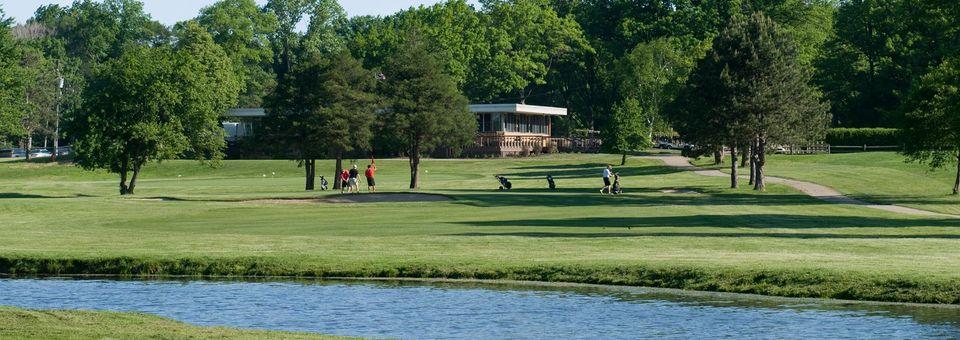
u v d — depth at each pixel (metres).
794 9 144.62
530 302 27.36
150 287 30.58
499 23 166.25
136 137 80.12
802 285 28.00
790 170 97.81
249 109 137.38
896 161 103.06
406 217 53.09
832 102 145.00
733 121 81.31
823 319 24.64
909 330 23.36
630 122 118.31
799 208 62.25
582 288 29.45
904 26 137.50
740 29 84.50
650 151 142.88
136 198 70.12
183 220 52.66
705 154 88.00
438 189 86.19
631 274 30.23
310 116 87.75
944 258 31.97
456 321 25.00
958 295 26.36
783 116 81.06
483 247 36.75
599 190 82.88
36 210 59.41
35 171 123.81
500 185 91.94
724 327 23.92
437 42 156.00
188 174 119.50
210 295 29.02
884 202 70.56
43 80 146.38
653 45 146.75
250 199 68.19
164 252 35.50
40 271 33.75
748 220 50.44
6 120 85.62
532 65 160.75
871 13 138.62
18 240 40.31
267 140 91.00
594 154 137.62
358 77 90.50
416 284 30.59
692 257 32.75
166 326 21.50
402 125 87.00
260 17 167.75
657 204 65.12
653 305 26.77
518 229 44.81
